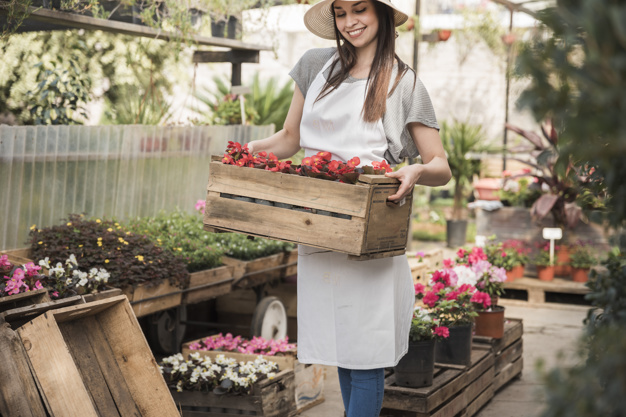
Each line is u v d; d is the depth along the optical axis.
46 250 3.29
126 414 2.50
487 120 10.82
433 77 11.02
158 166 4.72
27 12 3.42
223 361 3.35
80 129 4.09
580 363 1.26
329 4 2.39
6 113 6.29
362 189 2.07
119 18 4.50
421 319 3.06
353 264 2.32
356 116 2.32
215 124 6.04
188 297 3.69
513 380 4.17
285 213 2.23
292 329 4.71
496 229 6.85
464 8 8.77
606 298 1.74
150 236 4.03
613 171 1.27
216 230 2.39
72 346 2.47
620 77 0.97
